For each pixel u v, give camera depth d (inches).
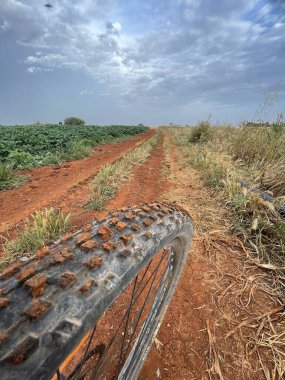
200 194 207.2
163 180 266.5
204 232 145.1
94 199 191.5
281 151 227.0
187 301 97.0
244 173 221.5
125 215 55.7
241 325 87.6
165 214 63.6
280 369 73.5
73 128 957.8
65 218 141.5
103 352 59.2
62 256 38.1
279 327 87.3
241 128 317.7
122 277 40.7
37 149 436.8
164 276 75.3
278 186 176.7
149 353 77.3
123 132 1098.1
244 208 156.4
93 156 438.3
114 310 91.2
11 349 25.4
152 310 72.4
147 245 50.0
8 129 763.4
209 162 277.6
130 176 275.9
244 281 108.5
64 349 28.7
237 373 72.7
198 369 73.4
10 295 30.7
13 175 270.4
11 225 152.0
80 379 53.4
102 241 44.4
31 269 34.5
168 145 620.1
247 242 135.4
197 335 83.7
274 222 139.6
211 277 110.3
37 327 28.4
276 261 120.1
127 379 62.6
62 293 33.0
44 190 226.5
